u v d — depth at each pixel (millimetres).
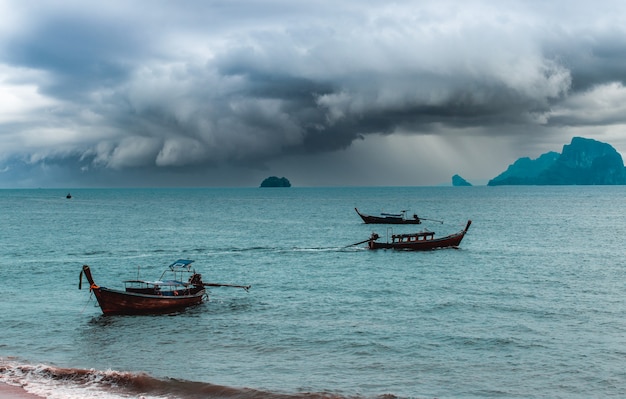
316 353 34781
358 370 31875
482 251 84938
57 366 32344
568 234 111375
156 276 64688
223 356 34281
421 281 59625
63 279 60938
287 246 93812
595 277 61188
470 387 29516
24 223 140625
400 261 75125
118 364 32875
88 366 32531
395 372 31547
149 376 30000
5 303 48156
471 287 55875
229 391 28469
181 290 46906
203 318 43188
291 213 190750
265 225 139125
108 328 40344
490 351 35031
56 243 96562
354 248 89500
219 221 152500
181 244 96625
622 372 31422
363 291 54219
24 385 28703
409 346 36031
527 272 65000
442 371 31703
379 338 37750
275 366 32500
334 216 174500
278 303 48656
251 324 41438
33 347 35969
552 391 29016
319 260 76812
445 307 46719
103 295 42406
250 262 75250
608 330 39438
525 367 32281
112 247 91812
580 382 30125
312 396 27891
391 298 50688
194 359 33719
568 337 37812
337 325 41062
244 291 54250
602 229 122062
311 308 46688
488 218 161250
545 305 47188
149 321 42219
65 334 38875
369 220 141000
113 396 27594
